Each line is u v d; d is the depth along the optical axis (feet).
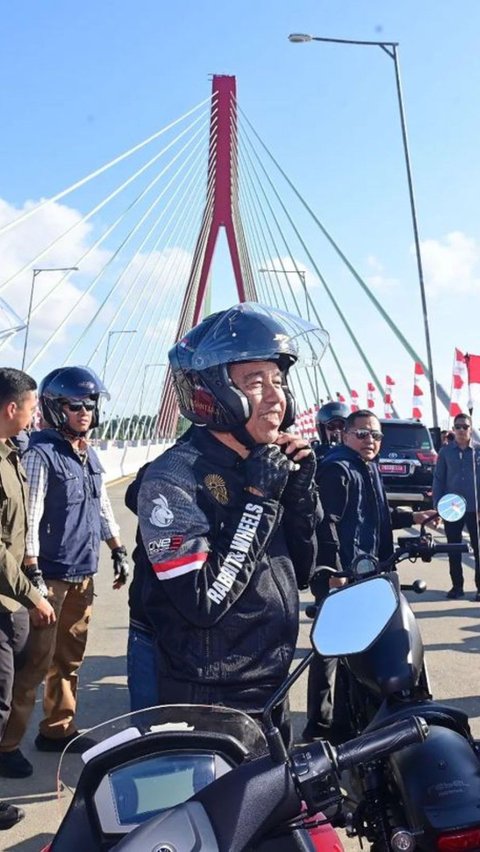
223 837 4.37
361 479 15.60
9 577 12.18
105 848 5.64
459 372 38.93
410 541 10.46
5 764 13.85
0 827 12.15
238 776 4.62
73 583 14.99
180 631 7.27
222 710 6.54
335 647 5.43
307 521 8.02
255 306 8.53
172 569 6.97
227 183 158.30
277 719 7.41
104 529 16.79
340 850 6.25
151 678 11.14
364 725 11.26
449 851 6.79
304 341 8.96
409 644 9.75
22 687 13.76
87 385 14.99
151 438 155.33
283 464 7.37
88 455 15.65
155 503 7.20
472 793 7.08
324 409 25.95
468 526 29.27
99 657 21.36
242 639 7.23
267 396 7.59
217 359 7.46
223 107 161.48
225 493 7.40
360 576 10.77
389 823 7.86
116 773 5.85
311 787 4.51
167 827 4.44
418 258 63.41
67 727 15.23
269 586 7.36
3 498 12.80
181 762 5.91
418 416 68.39
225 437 7.66
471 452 29.27
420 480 46.50
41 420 15.56
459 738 7.84
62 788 6.17
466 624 24.49
